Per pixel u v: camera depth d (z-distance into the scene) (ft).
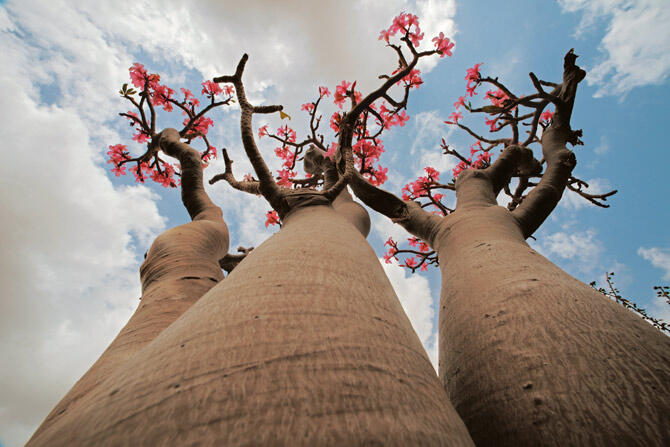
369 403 1.92
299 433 1.68
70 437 1.74
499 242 5.96
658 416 2.60
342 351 2.26
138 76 12.91
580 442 2.69
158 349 2.34
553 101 10.58
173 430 1.66
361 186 8.75
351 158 7.97
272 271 3.37
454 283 5.55
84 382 3.17
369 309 2.91
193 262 6.20
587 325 3.44
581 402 2.88
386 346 2.49
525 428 3.03
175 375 1.98
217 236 7.55
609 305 3.76
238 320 2.48
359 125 12.25
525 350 3.52
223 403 1.78
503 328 3.92
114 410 1.83
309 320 2.50
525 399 3.17
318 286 3.05
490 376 3.64
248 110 7.02
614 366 3.00
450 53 9.39
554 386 3.09
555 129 10.44
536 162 11.68
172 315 4.63
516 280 4.50
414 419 1.95
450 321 4.98
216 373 1.97
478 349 4.00
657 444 2.46
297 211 6.59
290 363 2.07
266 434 1.65
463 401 3.88
